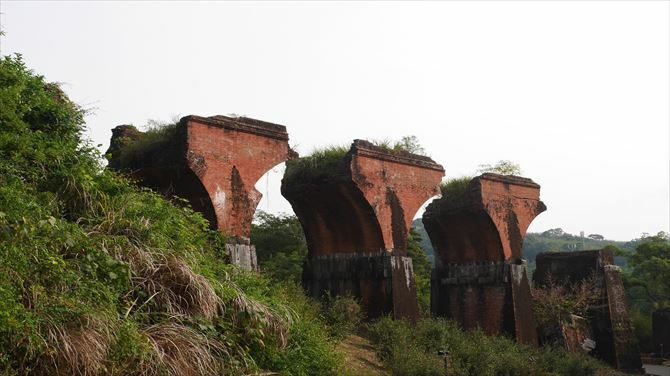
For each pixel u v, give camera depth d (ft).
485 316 75.82
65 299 24.21
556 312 81.71
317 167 64.23
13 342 21.94
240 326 30.66
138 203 32.78
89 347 23.25
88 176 31.22
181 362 25.89
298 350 33.86
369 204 63.05
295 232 100.63
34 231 25.41
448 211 76.95
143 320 27.40
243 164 50.98
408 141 70.38
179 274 29.45
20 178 29.04
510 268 75.15
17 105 32.30
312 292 68.64
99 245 27.96
